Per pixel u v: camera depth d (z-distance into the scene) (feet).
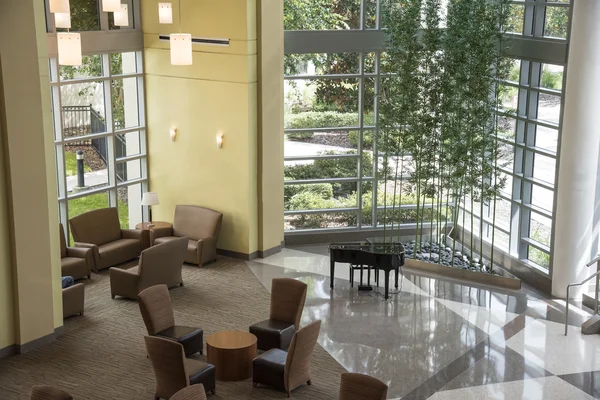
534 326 39.34
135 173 52.44
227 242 50.06
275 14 47.50
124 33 49.24
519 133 47.32
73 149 47.85
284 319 36.01
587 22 40.09
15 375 33.22
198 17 47.85
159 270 42.55
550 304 42.60
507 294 44.27
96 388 32.07
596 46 40.22
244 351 32.89
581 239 42.55
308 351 31.83
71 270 44.24
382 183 53.93
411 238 54.34
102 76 49.01
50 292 36.37
